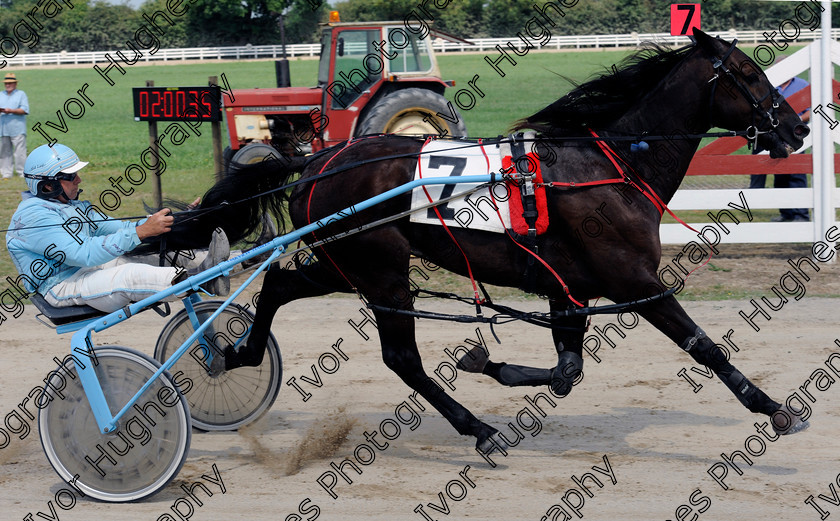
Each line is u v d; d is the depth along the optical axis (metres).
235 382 4.60
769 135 4.11
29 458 4.21
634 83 4.15
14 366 5.55
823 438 4.22
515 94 21.06
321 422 4.61
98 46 36.16
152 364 3.71
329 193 4.15
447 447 4.29
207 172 13.05
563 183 3.89
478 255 4.00
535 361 5.43
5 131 12.63
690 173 7.78
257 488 3.82
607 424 4.49
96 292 3.80
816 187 7.61
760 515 3.43
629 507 3.53
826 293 6.80
